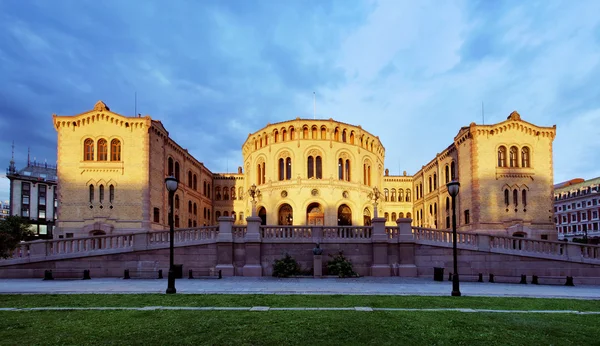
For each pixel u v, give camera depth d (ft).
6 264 84.74
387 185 261.85
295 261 90.12
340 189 171.53
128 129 151.64
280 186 172.14
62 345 31.78
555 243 93.20
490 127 162.61
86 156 151.64
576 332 36.81
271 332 35.73
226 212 249.34
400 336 34.96
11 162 301.84
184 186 191.72
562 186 373.20
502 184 160.66
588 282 89.97
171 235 60.54
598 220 315.17
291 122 174.40
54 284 71.97
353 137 181.88
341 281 79.46
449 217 190.08
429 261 92.73
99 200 148.56
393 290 65.10
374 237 92.43
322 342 32.96
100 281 77.41
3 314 43.11
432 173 219.41
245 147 204.74
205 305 48.83
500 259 92.63
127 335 34.65
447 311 45.88
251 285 70.69
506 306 50.06
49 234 307.17
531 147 163.73
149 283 73.46
